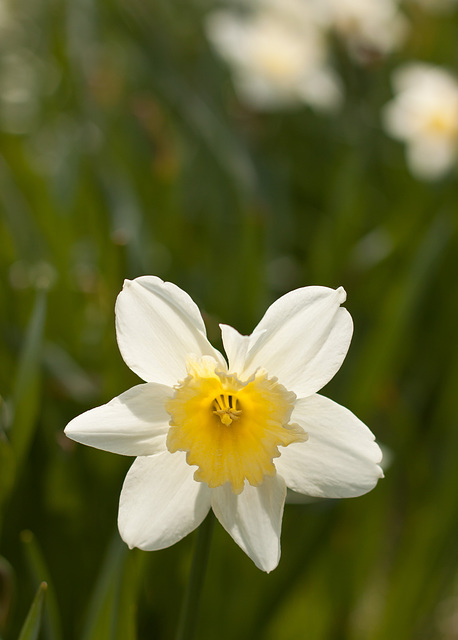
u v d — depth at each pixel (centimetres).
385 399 78
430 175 104
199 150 97
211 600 64
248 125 122
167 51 122
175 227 97
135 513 50
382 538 80
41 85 131
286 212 107
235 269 78
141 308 50
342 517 68
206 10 137
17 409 58
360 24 122
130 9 121
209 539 50
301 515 67
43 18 138
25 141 124
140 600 61
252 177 97
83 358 76
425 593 67
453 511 66
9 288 71
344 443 50
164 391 50
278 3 129
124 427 50
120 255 64
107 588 54
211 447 51
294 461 50
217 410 51
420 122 111
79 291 79
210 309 78
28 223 85
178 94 112
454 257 92
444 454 76
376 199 113
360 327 88
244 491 50
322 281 90
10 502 63
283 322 50
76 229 97
